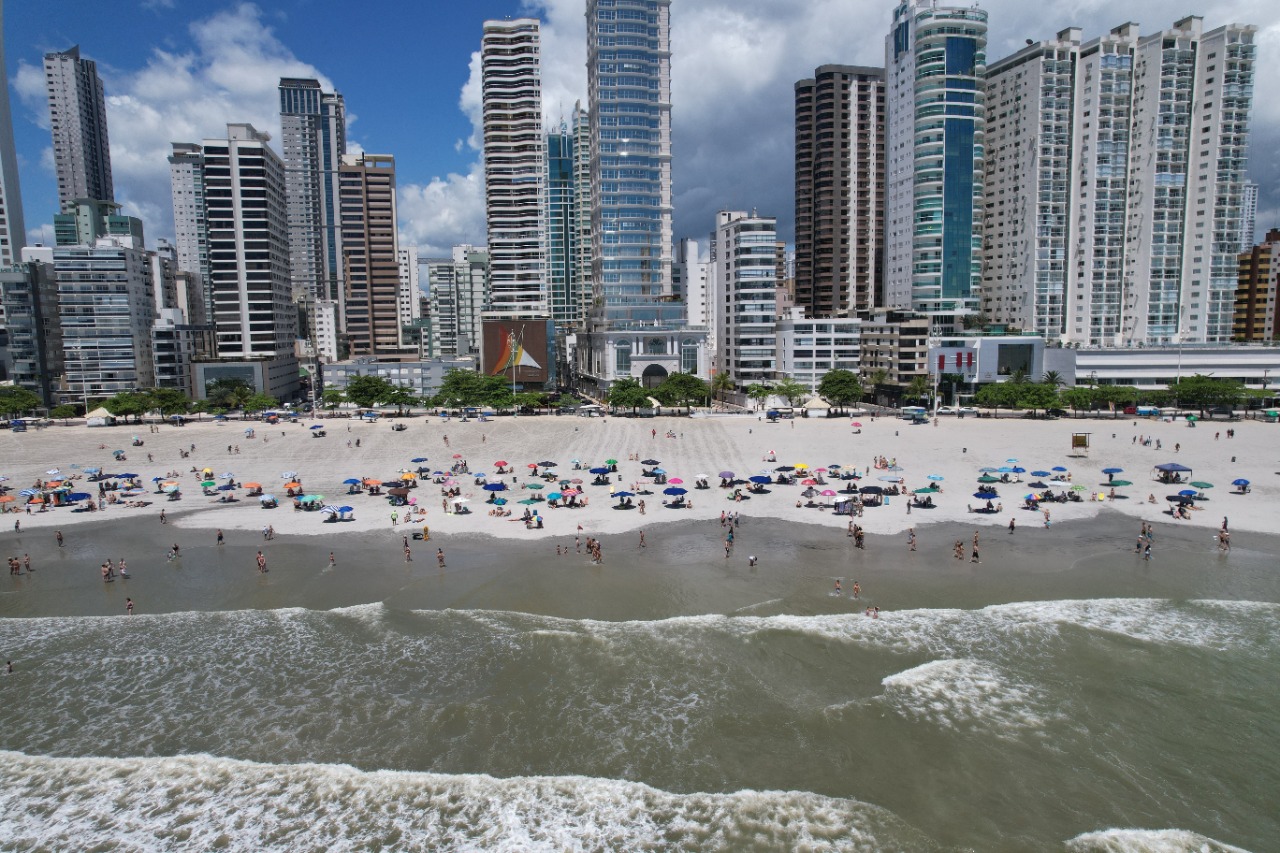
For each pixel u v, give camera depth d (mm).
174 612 56938
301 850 34312
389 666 48531
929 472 99125
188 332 197125
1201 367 165875
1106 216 177250
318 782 38375
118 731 42594
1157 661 48344
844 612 55406
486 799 37031
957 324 173750
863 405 173625
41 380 174000
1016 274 185250
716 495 88750
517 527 76250
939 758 39438
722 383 185875
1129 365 165875
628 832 34875
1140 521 76500
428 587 60656
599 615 55219
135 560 68188
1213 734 41188
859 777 38094
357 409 167000
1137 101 176875
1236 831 34406
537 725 42375
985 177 194250
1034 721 42406
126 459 112688
